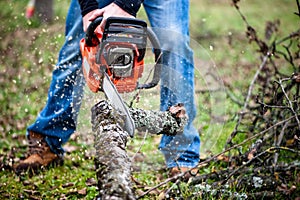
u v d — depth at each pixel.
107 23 2.71
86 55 2.94
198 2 12.60
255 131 3.99
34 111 5.21
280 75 4.21
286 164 3.38
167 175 3.64
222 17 10.38
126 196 2.16
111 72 2.77
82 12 3.17
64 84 3.70
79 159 3.84
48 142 3.88
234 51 6.98
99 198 2.25
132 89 2.87
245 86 4.91
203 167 3.74
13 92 5.62
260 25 8.84
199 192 3.06
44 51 6.11
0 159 4.07
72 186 3.62
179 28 3.43
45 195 3.47
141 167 3.83
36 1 8.36
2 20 7.25
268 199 3.22
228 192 3.09
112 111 2.68
